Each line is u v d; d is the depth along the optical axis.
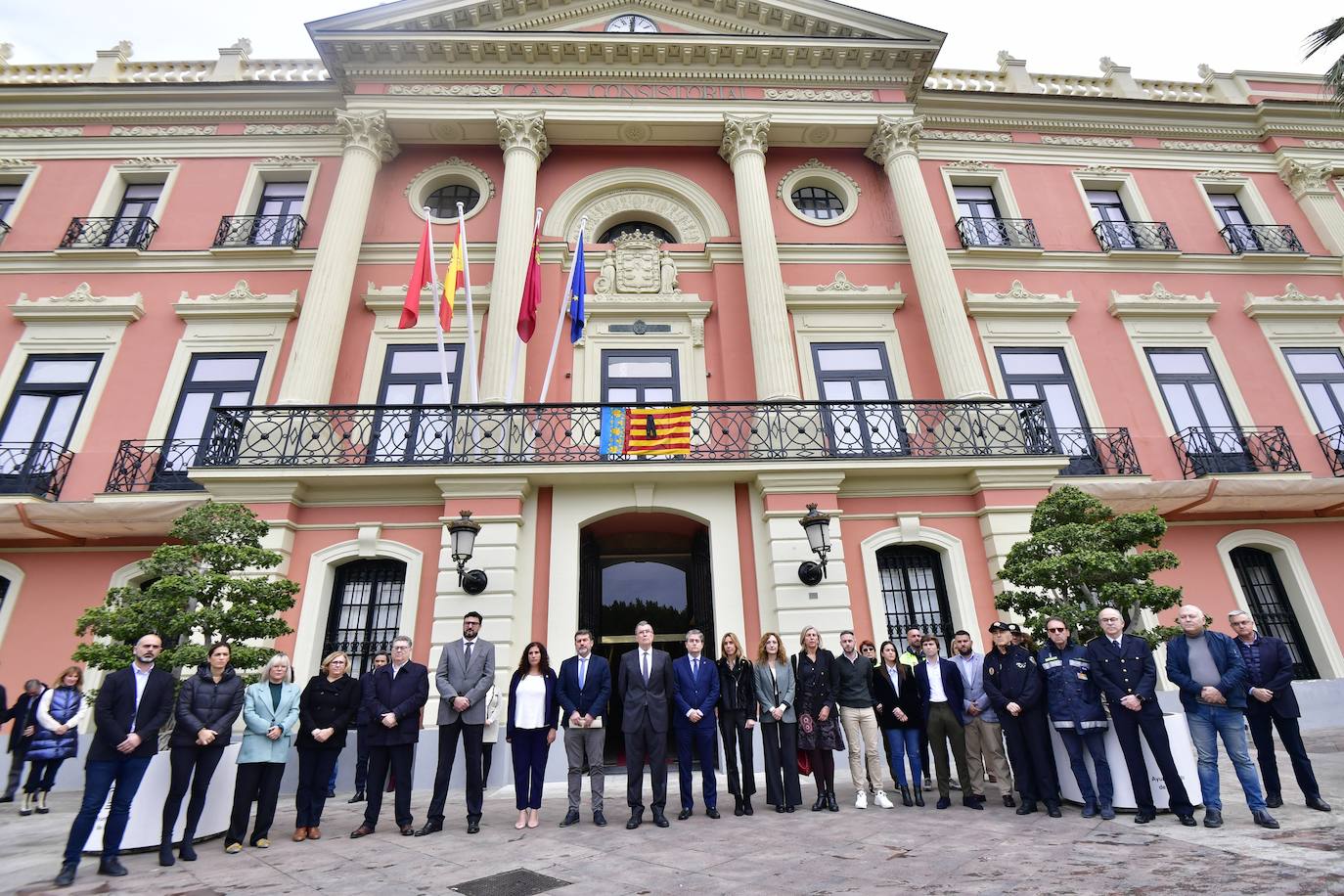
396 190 13.03
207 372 11.30
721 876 3.83
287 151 13.29
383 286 12.02
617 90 13.22
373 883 3.93
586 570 10.45
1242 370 12.43
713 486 9.80
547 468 9.23
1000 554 9.34
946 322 11.35
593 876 3.91
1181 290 13.03
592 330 11.85
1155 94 15.54
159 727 4.53
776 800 5.78
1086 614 6.51
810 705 5.87
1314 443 11.84
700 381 11.58
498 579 8.80
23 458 10.55
